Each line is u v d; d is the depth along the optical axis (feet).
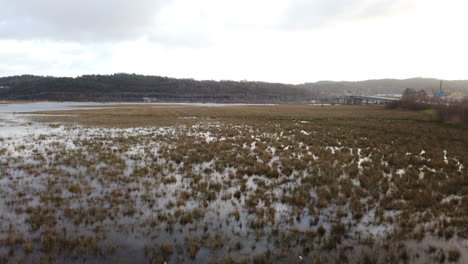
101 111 183.93
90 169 30.45
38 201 20.92
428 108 148.56
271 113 156.46
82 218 18.11
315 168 31.91
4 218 17.95
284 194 23.12
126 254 14.17
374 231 16.80
